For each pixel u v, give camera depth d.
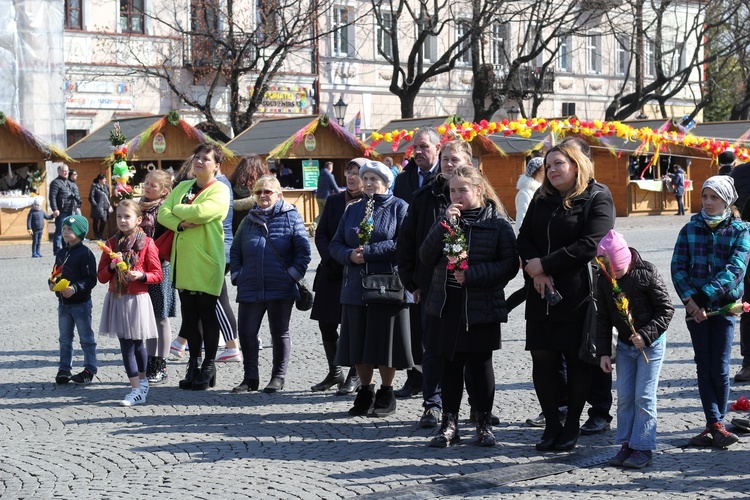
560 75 51.34
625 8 52.53
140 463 7.17
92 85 38.28
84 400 9.36
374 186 8.66
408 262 8.12
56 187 24.94
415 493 6.34
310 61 43.56
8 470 7.03
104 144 30.31
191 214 9.55
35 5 34.78
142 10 39.53
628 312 6.82
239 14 39.22
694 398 8.98
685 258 7.70
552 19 48.38
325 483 6.61
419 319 9.25
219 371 10.70
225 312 11.14
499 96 42.06
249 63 40.69
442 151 8.14
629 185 38.88
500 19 42.53
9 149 28.59
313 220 32.06
